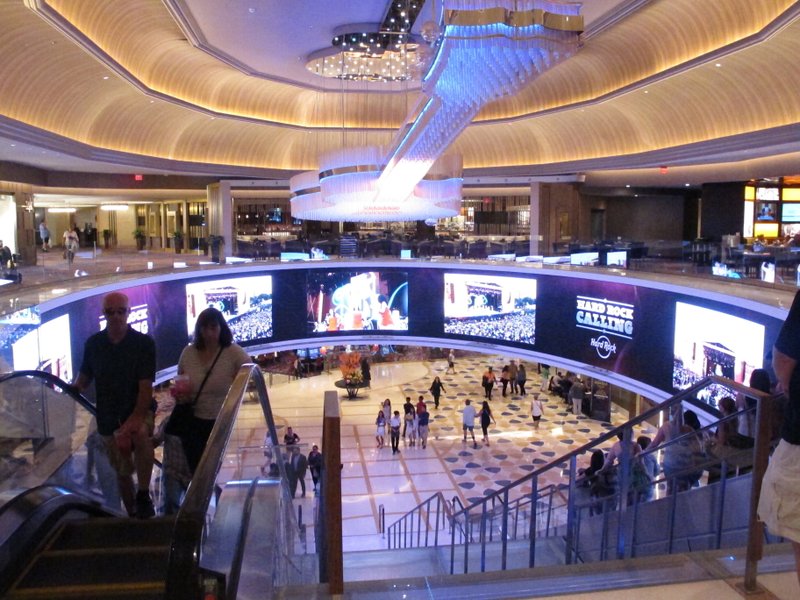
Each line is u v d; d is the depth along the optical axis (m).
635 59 16.92
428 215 17.30
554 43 6.20
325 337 22.25
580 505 6.28
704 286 13.30
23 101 15.35
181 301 18.23
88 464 4.89
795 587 2.83
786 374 2.41
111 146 20.91
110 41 14.59
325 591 2.88
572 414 21.62
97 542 3.27
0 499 3.87
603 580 2.93
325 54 16.92
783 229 24.98
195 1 13.23
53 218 36.09
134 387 4.34
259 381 3.82
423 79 7.94
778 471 2.43
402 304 22.25
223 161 25.25
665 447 4.84
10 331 8.06
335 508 2.86
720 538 4.13
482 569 7.03
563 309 18.34
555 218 26.05
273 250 22.14
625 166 21.88
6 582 2.74
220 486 2.80
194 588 1.68
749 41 12.94
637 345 15.46
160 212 34.19
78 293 12.86
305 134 25.78
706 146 18.03
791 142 15.26
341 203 15.67
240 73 20.28
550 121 23.55
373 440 19.00
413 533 13.04
